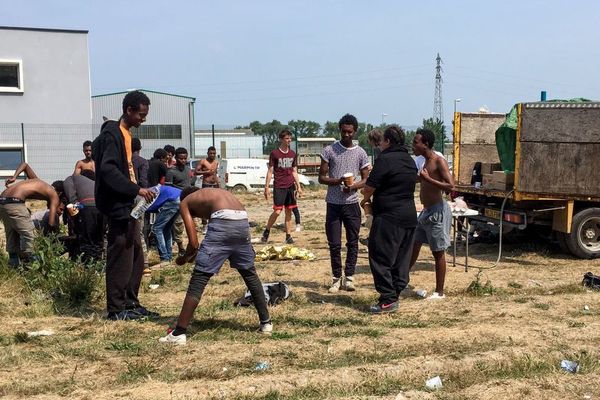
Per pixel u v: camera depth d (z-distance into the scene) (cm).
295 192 1270
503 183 1060
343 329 637
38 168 2838
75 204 864
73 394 468
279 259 1050
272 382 488
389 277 704
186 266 993
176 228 1045
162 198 990
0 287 786
